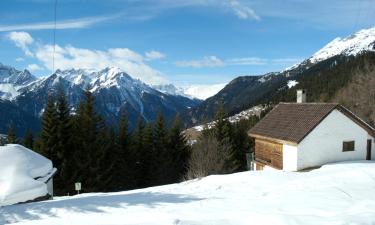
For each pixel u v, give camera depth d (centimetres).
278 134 3425
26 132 5088
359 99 8250
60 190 4000
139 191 2509
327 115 3212
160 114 5275
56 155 3997
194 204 1518
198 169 4416
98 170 4206
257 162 3847
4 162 2381
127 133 4834
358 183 1866
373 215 994
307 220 991
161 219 1114
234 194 1831
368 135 3422
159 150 5178
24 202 2144
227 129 5506
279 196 1570
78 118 4322
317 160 3200
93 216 1292
